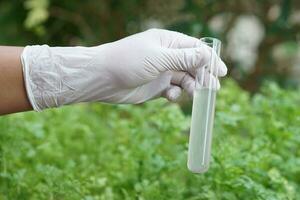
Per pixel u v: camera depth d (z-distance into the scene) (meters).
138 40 0.81
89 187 0.91
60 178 0.89
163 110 1.03
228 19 1.76
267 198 0.81
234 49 1.81
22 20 1.86
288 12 1.55
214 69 0.78
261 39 1.78
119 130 1.12
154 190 0.88
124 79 0.80
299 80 1.84
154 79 0.83
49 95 0.80
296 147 1.02
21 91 0.80
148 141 0.98
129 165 0.97
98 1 1.80
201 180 0.89
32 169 0.97
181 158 0.92
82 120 1.20
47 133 1.11
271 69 1.80
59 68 0.80
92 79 0.80
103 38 1.82
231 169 0.84
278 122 1.01
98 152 1.08
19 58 0.80
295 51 1.81
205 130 0.75
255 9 1.73
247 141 1.02
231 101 1.15
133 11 1.78
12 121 1.07
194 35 1.51
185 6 1.58
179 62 0.79
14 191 0.90
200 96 0.75
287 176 0.96
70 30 1.91
